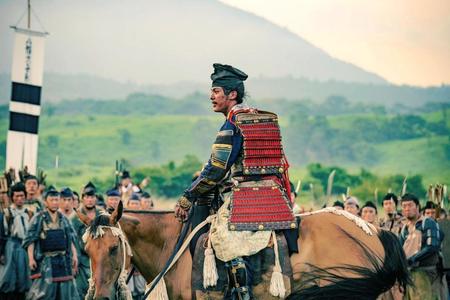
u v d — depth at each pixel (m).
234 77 14.23
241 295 13.30
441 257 20.78
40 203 26.42
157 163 164.88
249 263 13.45
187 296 13.81
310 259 13.34
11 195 25.42
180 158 168.62
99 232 13.67
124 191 28.97
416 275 20.17
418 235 21.28
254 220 13.49
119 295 13.77
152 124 183.38
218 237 13.52
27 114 32.91
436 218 22.81
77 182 107.88
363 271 13.09
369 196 83.50
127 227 14.23
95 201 25.44
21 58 32.81
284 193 13.75
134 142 170.62
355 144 159.12
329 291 13.09
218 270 13.57
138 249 14.35
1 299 24.53
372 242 13.38
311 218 13.76
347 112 197.50
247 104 14.45
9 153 32.75
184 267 13.96
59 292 23.55
